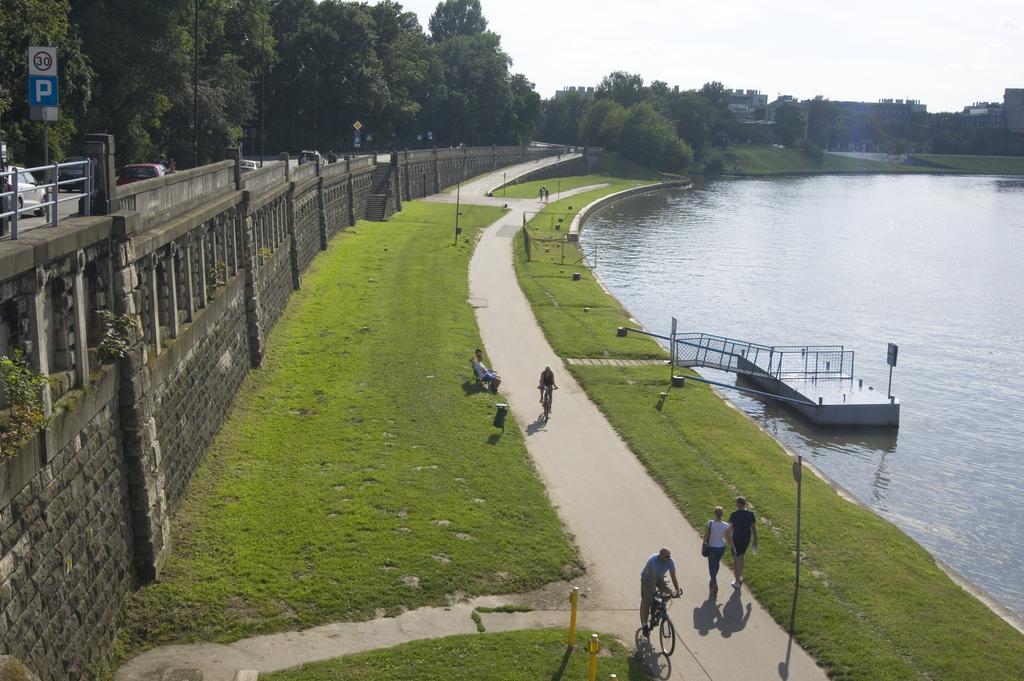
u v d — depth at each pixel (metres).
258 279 45.81
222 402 36.81
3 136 51.78
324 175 78.38
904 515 40.34
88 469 21.41
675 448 37.91
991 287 92.44
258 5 100.19
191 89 81.50
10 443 17.42
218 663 22.00
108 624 22.33
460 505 30.91
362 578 25.77
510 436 38.22
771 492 33.78
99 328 23.06
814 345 65.56
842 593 26.58
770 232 131.62
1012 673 23.05
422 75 162.88
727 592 26.53
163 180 29.44
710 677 22.41
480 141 195.25
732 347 59.84
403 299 61.84
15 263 17.50
